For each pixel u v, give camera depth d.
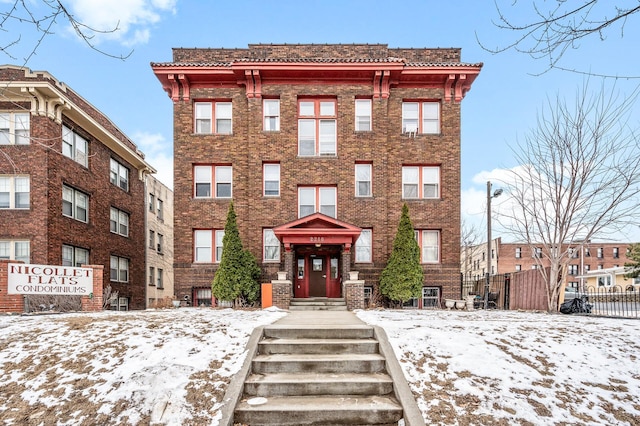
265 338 7.63
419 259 17.16
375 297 17.00
